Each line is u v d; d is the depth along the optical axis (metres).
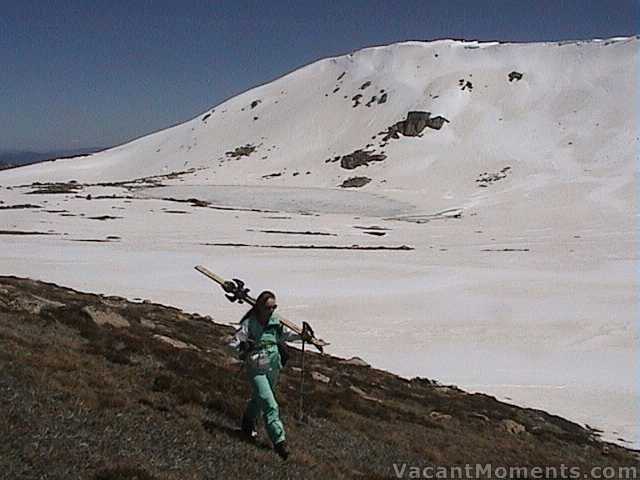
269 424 10.41
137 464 8.96
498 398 27.55
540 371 32.34
